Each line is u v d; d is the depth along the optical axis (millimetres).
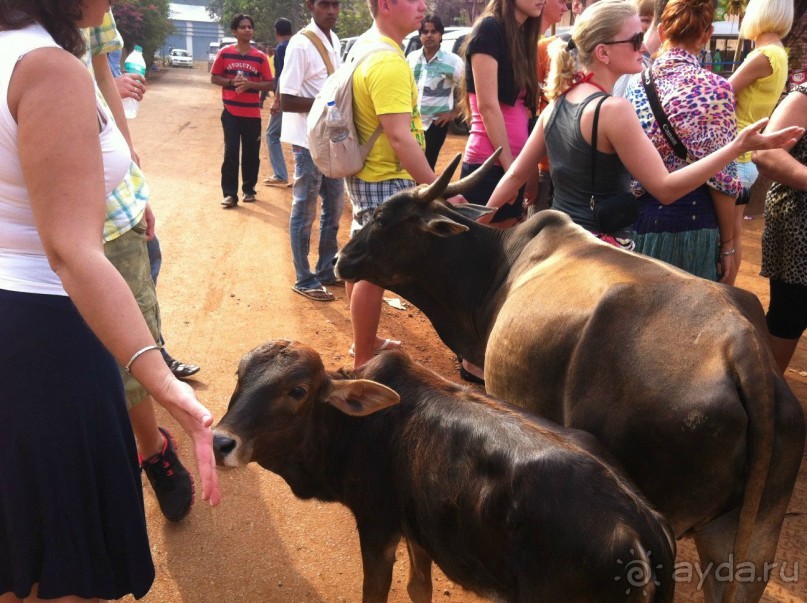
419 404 2865
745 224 10039
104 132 2605
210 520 4051
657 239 4184
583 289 3016
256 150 10500
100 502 2578
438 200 3941
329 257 7367
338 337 6316
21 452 2406
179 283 7473
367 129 4988
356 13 29125
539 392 3092
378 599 3115
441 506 2686
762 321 2857
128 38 36344
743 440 2506
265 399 2850
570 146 3752
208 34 92625
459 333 4113
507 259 3752
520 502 2404
